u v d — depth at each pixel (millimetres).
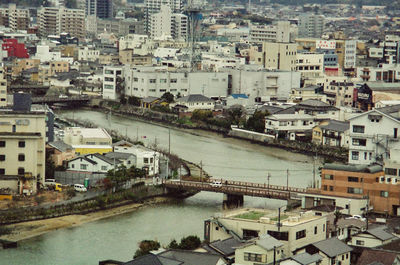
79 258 199125
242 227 191625
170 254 169875
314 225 191875
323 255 177000
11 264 194375
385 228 198875
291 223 190375
